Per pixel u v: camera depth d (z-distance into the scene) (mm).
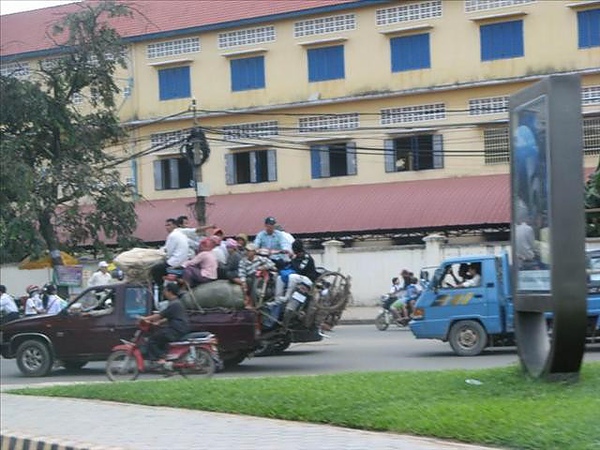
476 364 16219
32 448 8891
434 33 38562
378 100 39625
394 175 39406
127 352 14758
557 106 9086
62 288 30156
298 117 41094
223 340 16250
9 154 31875
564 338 9086
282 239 17234
